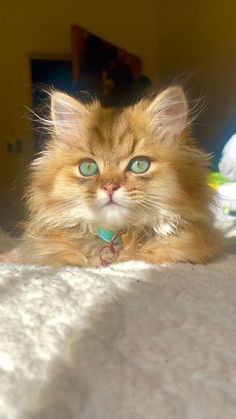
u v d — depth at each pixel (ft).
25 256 0.79
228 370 0.41
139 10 2.37
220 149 1.86
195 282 0.60
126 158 0.74
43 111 0.97
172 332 0.46
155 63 2.42
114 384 0.39
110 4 2.32
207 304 0.53
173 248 0.73
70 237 0.77
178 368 0.41
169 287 0.57
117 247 0.75
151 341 0.45
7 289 0.53
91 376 0.40
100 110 0.82
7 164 2.20
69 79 2.25
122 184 0.72
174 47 2.26
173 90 0.79
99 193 0.72
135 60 2.36
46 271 0.61
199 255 0.74
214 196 0.82
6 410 0.36
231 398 0.38
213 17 1.92
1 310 0.48
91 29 2.30
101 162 0.74
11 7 2.18
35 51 2.22
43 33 2.23
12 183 2.05
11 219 1.68
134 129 0.77
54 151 0.80
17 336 0.44
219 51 1.89
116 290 0.54
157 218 0.74
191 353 0.43
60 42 2.26
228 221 1.05
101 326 0.46
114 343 0.44
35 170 0.82
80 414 0.37
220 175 1.22
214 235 0.81
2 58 2.19
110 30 2.34
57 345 0.43
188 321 0.49
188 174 0.76
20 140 2.19
